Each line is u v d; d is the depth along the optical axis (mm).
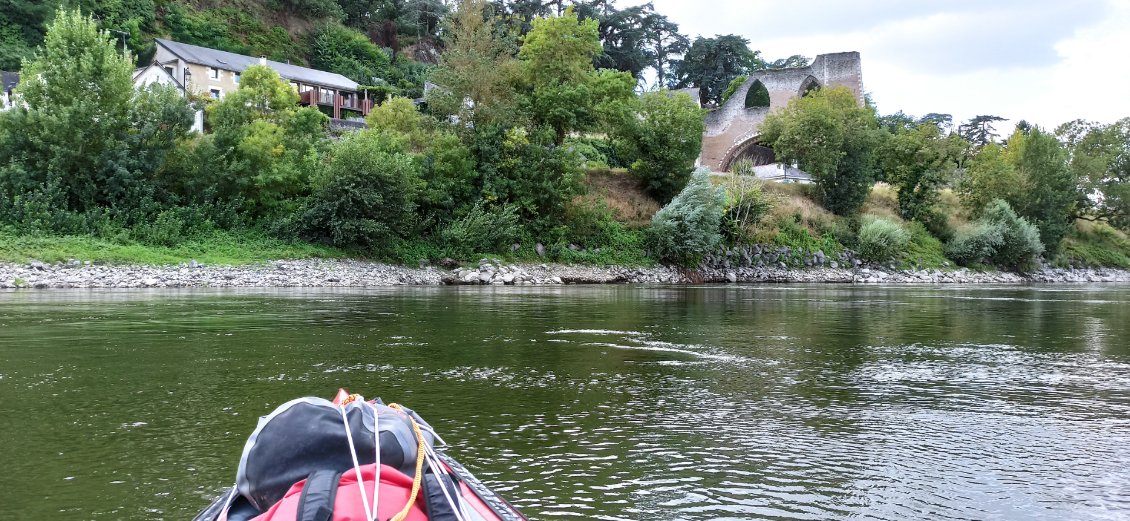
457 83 47688
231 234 38031
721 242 52938
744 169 57469
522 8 102250
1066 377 10516
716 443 6766
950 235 65250
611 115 55000
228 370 10398
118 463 5984
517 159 46250
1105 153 81625
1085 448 6652
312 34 100688
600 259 47719
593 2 107000
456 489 2820
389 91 85750
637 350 12930
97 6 81875
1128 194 77000
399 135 48406
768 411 8172
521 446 6578
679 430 7230
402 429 2896
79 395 8672
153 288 29203
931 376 10547
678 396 8961
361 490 2344
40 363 10867
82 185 35875
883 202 68312
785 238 55562
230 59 77625
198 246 35688
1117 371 11062
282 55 94312
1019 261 66125
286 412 2830
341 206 39406
